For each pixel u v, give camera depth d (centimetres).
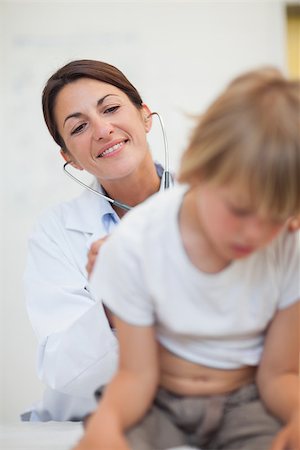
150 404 84
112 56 261
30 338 257
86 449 76
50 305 131
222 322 82
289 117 70
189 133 78
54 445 95
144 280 81
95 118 126
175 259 81
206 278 80
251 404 85
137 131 130
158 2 260
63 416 136
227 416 85
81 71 129
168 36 259
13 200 262
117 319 83
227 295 81
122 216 139
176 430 86
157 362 84
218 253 79
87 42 262
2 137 263
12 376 257
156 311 83
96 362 123
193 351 85
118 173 128
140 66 259
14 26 265
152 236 82
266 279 82
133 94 135
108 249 83
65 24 264
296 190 69
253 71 76
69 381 125
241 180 68
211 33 259
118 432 77
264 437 83
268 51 257
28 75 264
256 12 258
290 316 84
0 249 260
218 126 72
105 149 126
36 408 142
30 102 264
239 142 69
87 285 132
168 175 134
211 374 86
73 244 136
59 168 262
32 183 262
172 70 258
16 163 263
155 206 85
